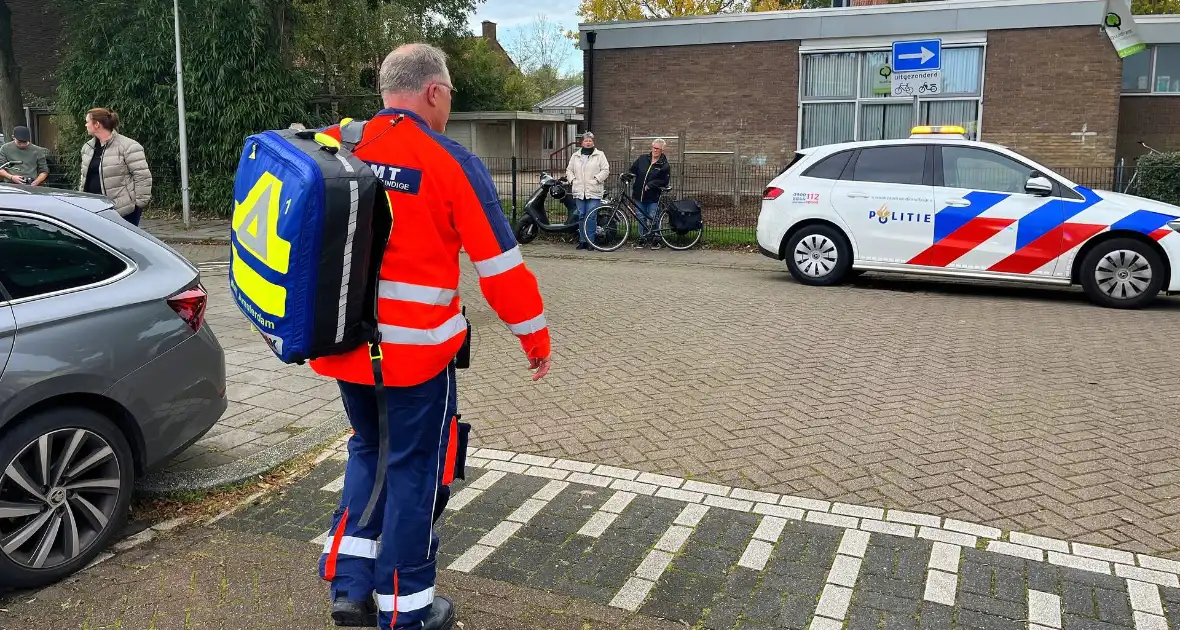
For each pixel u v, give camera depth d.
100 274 3.64
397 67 2.65
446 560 3.58
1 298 3.27
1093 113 15.77
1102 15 15.38
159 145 17.77
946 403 5.56
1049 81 15.94
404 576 2.69
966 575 3.42
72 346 3.40
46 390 3.29
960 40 16.28
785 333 7.62
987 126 16.42
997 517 3.92
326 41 24.94
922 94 11.33
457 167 2.57
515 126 37.38
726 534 3.79
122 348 3.59
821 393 5.79
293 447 4.80
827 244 10.23
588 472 4.48
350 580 2.82
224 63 17.06
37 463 3.30
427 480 2.72
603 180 13.41
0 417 3.15
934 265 9.69
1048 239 9.16
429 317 2.59
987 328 7.88
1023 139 16.25
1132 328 7.92
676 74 18.03
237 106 17.17
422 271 2.58
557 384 6.01
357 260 2.42
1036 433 4.99
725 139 17.92
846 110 17.22
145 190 8.78
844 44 16.91
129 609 3.22
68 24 18.58
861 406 5.50
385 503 2.74
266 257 2.41
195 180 17.50
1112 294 9.02
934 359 6.70
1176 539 3.71
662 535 3.79
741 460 4.62
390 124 2.61
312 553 3.67
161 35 17.16
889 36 16.64
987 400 5.62
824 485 4.29
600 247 13.59
